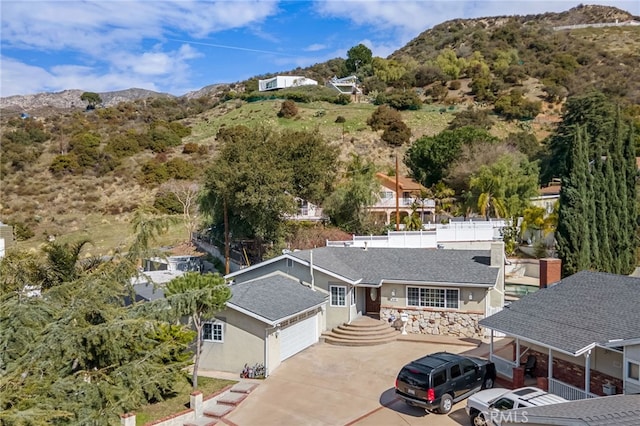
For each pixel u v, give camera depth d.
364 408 20.48
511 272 43.16
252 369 24.31
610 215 36.22
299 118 102.25
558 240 35.53
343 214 49.56
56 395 14.34
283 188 43.12
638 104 91.44
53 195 73.62
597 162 36.72
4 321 15.98
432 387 19.05
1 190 75.06
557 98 103.94
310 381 23.55
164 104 135.75
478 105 106.50
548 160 66.88
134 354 18.27
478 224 45.88
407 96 107.50
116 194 75.19
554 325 20.12
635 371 17.06
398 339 29.22
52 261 22.42
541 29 158.75
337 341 28.92
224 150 45.84
